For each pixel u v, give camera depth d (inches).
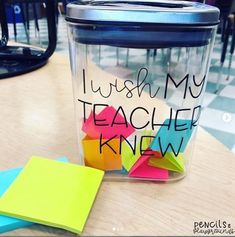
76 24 9.1
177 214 9.1
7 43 28.1
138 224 8.6
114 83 10.6
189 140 11.0
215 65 79.0
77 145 12.6
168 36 8.8
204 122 49.3
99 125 10.6
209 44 9.6
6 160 11.5
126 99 10.7
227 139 44.6
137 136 10.6
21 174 10.0
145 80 10.5
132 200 9.6
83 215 8.5
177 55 9.8
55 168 10.4
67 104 16.9
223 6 60.0
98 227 8.4
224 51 71.3
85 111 10.8
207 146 13.1
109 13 8.5
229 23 67.6
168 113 10.4
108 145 10.5
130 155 10.6
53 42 24.2
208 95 60.6
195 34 8.9
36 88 19.3
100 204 9.3
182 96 10.3
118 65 10.5
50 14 23.0
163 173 10.5
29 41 89.9
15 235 8.1
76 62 10.4
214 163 11.9
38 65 23.2
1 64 22.8
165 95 10.4
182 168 10.8
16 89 19.1
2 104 16.8
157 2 10.4
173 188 10.2
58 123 14.7
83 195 9.2
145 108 10.4
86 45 9.7
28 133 13.7
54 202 8.9
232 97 60.4
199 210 9.3
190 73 10.0
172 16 8.4
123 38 9.0
